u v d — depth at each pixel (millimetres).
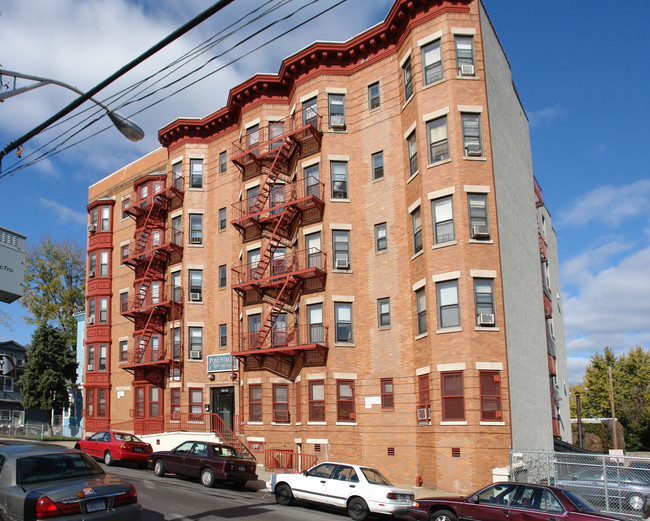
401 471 24000
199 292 34844
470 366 21750
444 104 24516
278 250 30391
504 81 28438
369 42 28625
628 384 60875
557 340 41094
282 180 30969
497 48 27969
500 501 13555
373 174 27750
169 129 36594
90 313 41344
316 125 29172
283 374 28672
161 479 21797
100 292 40938
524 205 29578
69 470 11703
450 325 22719
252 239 31734
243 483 21797
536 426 25016
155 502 16391
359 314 26875
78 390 48094
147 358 35750
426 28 25703
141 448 26125
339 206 28016
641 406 58500
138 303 37219
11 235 12453
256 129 32656
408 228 25844
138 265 38344
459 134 24047
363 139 28344
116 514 10875
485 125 24359
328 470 17656
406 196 26188
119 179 42250
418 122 25109
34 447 12312
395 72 27938
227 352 32469
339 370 26312
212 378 32719
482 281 22844
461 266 22719
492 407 21578
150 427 34719
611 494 17875
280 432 28078
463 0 25438
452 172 23734
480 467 20844
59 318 54531
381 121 27922
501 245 23750
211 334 33562
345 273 27344
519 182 29062
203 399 32812
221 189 35000
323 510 17672
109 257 41438
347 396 26172
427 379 23219
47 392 46781
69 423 48469
